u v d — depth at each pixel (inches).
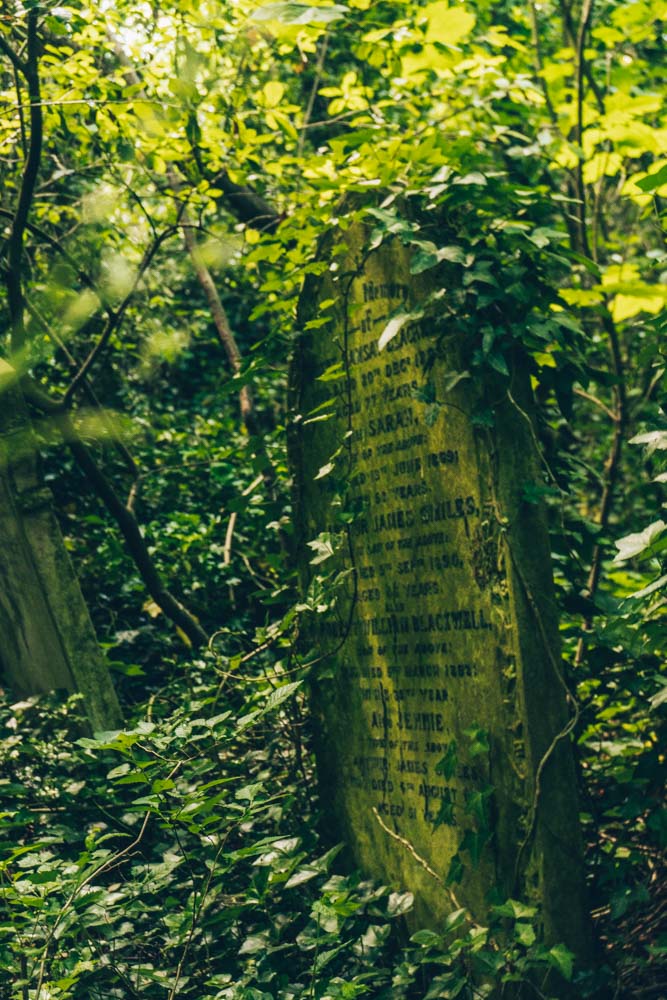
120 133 151.0
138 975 98.5
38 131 135.3
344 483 124.6
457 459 111.6
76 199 171.9
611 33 159.3
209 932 106.1
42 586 133.2
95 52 158.2
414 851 114.2
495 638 106.7
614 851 109.6
